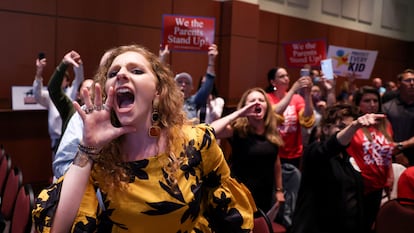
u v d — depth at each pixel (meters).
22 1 4.27
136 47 1.16
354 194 2.34
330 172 2.32
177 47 3.55
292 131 3.84
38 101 3.80
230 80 6.10
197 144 1.15
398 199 2.23
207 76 3.43
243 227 1.23
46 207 1.01
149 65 1.11
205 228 1.18
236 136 2.76
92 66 4.83
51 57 4.51
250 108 2.04
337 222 2.33
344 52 4.87
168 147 1.09
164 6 5.48
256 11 6.34
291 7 7.48
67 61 2.48
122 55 1.10
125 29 5.11
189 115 3.38
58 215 0.98
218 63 6.23
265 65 7.11
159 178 1.05
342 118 2.54
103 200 1.03
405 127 3.77
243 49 6.23
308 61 4.91
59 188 1.03
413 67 10.75
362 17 9.15
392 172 2.85
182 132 1.14
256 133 2.75
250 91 2.82
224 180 1.22
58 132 3.82
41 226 1.00
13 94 4.23
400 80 3.82
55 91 2.47
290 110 3.87
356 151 2.75
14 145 4.42
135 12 5.18
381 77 10.03
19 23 4.26
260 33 6.96
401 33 10.52
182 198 1.06
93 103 1.11
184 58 5.77
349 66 4.90
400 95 3.86
